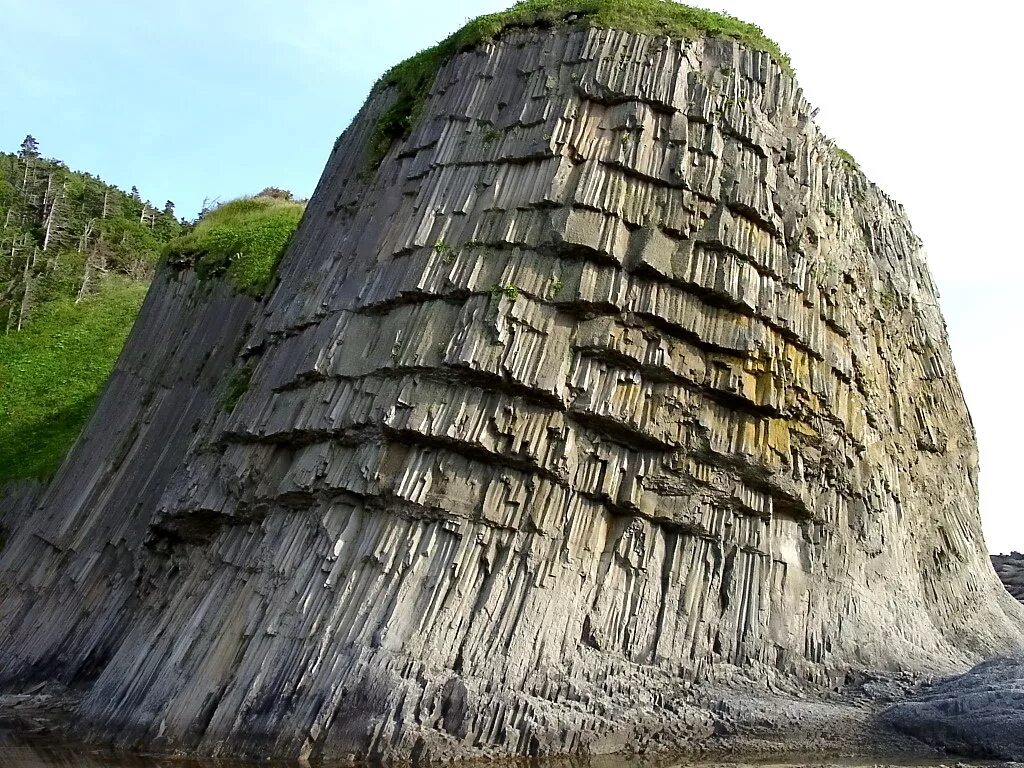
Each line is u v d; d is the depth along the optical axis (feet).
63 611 77.00
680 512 56.80
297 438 58.65
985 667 54.54
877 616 63.98
